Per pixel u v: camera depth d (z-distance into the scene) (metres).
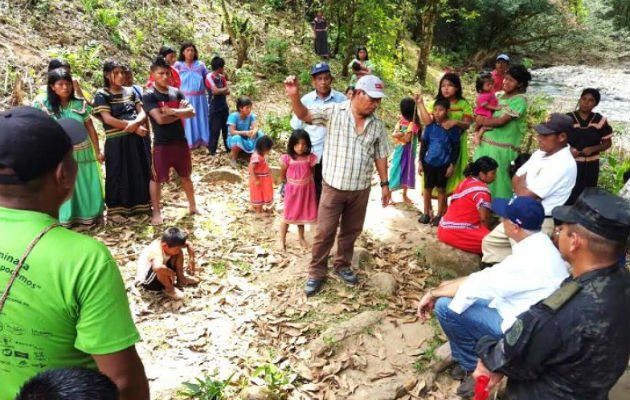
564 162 3.88
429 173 5.39
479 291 2.87
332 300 4.13
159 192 5.18
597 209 1.95
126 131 4.97
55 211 1.54
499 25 20.61
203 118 7.30
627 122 13.15
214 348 3.55
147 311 3.89
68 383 1.14
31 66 6.88
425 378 3.36
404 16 14.05
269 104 9.22
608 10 24.00
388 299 4.18
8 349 1.49
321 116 3.91
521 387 2.19
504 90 5.34
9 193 1.43
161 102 4.97
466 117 5.34
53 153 1.44
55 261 1.42
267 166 5.54
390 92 12.01
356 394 3.21
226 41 10.62
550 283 2.77
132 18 9.44
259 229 5.30
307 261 4.70
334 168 3.92
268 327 3.78
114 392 1.20
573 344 1.95
